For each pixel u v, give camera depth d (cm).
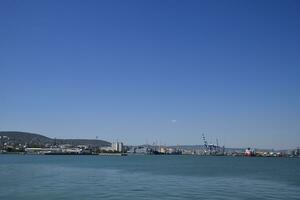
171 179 11231
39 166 19062
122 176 12394
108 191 7862
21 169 16200
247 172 15200
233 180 11031
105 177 11844
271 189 8650
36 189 8125
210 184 9712
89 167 18512
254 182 10444
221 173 14275
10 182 9788
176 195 7312
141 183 9819
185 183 9925
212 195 7375
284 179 11556
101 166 19712
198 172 14862
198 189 8438
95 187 8656
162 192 7788
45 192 7600
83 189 8200
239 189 8556
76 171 14962
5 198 6744
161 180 10831
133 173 14012
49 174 13088
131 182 10112
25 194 7275
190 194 7494
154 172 14675
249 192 7969
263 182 10462
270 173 14650
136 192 7744
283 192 8056
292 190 8456
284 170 17225
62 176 12156
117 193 7550
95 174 13275
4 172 14012
